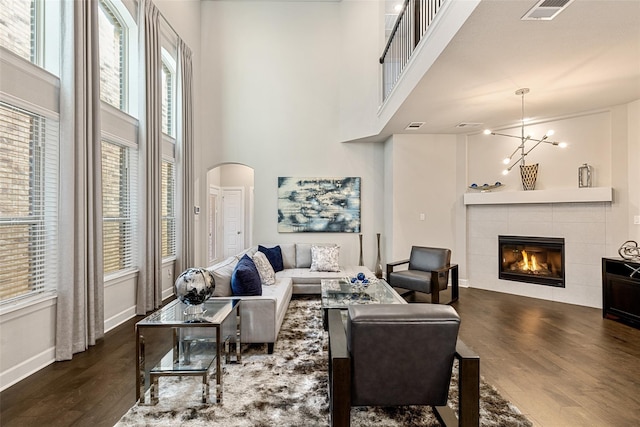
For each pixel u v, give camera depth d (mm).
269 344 2863
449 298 4871
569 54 2850
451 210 5695
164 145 4996
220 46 6266
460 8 2457
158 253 4379
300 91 6312
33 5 2811
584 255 4469
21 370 2477
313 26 6309
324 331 3229
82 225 2967
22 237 2613
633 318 3605
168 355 2369
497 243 5293
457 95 3826
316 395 2195
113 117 3689
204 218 6227
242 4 6281
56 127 2863
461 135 5660
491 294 5098
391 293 3643
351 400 1692
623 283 3730
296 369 2566
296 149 6297
